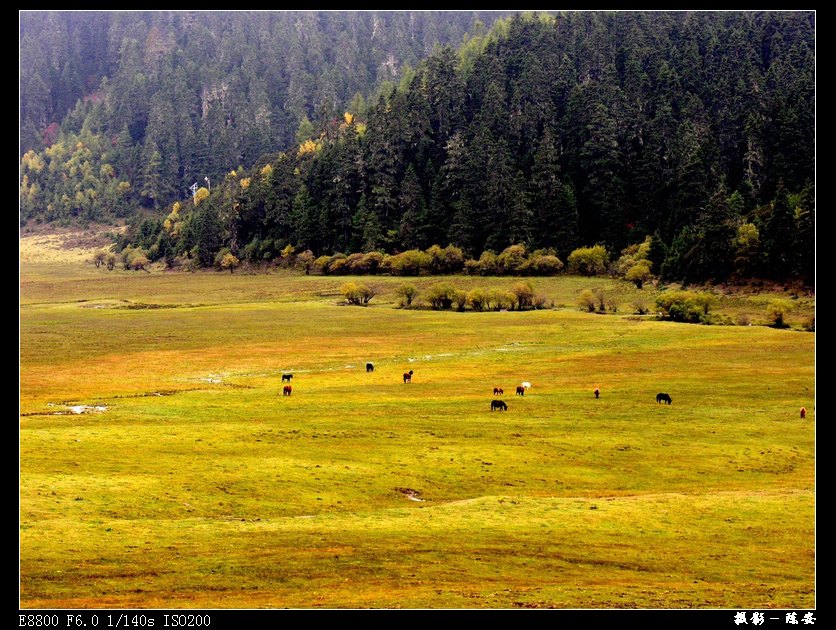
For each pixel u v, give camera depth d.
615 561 39.78
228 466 55.12
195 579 35.44
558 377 103.38
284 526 43.44
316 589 34.81
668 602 34.12
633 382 98.62
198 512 46.34
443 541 41.69
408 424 71.69
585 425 73.00
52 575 35.06
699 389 93.00
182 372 110.75
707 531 44.84
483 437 67.44
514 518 46.09
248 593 34.16
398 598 33.81
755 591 36.06
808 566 39.72
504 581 36.50
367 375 106.44
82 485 48.44
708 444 67.06
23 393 90.44
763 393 90.06
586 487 56.22
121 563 36.84
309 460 58.25
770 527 45.72
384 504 50.75
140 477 51.19
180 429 65.75
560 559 39.75
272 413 76.31
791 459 63.91
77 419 70.19
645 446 66.19
